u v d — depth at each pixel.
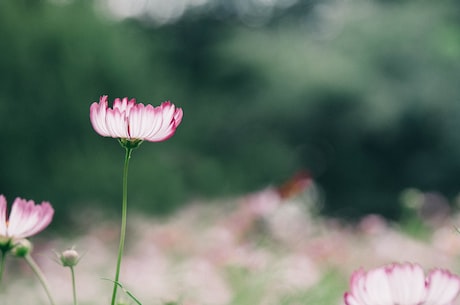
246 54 20.84
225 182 13.44
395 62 19.89
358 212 19.45
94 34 13.08
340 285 3.55
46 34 12.55
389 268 1.10
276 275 3.23
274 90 20.28
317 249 4.34
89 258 4.88
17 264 4.95
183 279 3.00
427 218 5.59
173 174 12.06
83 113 12.27
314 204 5.30
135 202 11.16
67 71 12.51
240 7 26.22
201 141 16.88
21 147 11.74
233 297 3.07
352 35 20.48
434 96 19.38
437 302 1.08
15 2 12.79
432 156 19.75
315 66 19.97
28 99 12.13
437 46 19.80
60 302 3.65
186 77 21.42
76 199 11.10
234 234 4.56
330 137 20.48
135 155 12.55
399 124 19.53
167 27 24.88
